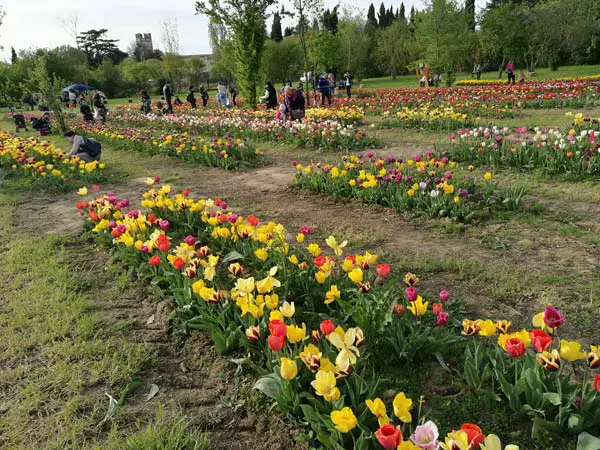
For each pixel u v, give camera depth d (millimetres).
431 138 12125
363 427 2340
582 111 14844
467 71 55594
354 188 7055
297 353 2811
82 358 3424
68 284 4629
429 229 5805
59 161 11703
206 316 3463
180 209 5945
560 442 2420
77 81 60500
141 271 4750
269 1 20391
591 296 3871
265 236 4195
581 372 2986
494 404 2711
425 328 3291
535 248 5008
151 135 14859
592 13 37188
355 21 50594
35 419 2838
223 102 28156
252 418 2830
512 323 3629
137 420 2801
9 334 3766
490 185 6426
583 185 6973
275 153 11906
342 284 3904
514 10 37656
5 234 6473
